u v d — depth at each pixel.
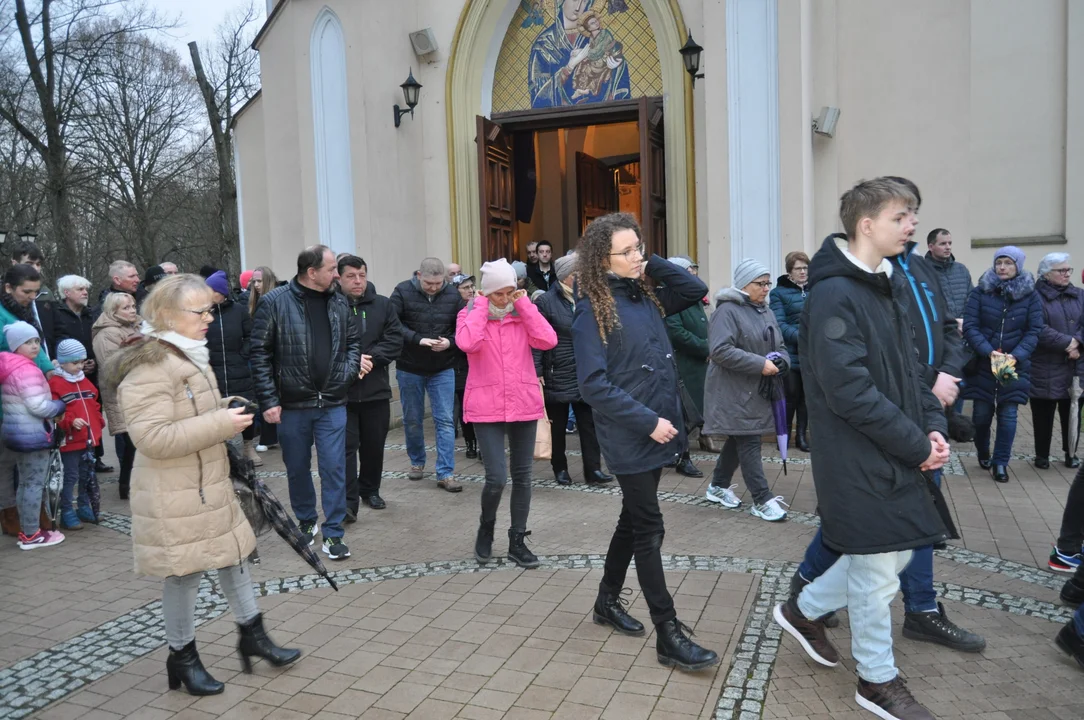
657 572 3.38
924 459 2.79
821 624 3.42
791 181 8.08
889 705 2.97
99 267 27.84
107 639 3.95
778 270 8.19
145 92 25.28
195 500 3.15
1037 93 9.73
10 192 21.97
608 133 15.50
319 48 9.82
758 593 4.21
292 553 5.09
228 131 26.42
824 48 9.62
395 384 9.24
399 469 7.32
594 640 3.73
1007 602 4.06
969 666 3.41
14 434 5.23
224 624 4.04
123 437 6.52
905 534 2.86
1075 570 4.33
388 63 9.70
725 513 5.71
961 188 9.74
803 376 3.08
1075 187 9.63
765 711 3.08
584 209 14.60
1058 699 3.14
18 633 4.04
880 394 2.80
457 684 3.36
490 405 4.62
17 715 3.22
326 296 5.00
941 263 7.68
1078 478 4.35
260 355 4.87
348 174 9.82
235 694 3.34
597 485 6.63
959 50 9.63
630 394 3.35
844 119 9.98
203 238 28.72
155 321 3.16
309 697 3.30
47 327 6.52
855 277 2.92
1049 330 6.37
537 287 10.18
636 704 3.16
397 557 4.98
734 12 8.16
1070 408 6.64
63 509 5.79
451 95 10.10
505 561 4.84
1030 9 9.69
